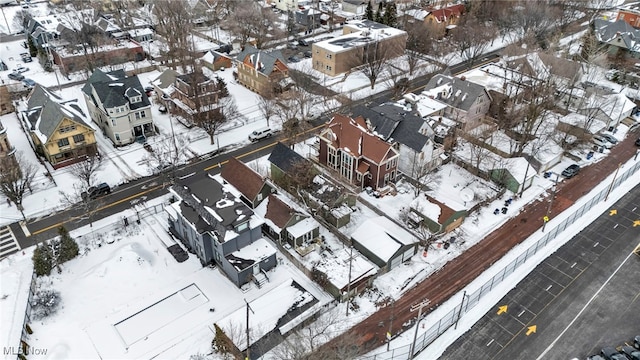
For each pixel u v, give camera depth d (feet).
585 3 455.22
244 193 206.49
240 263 172.14
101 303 168.04
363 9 483.10
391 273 182.70
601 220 212.02
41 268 175.63
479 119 277.44
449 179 233.14
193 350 152.76
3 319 158.92
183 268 183.42
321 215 207.41
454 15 424.05
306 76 312.71
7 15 478.18
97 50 356.79
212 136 261.24
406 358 150.61
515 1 429.79
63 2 493.77
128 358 149.38
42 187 224.33
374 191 223.30
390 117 239.71
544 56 310.45
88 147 245.86
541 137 261.03
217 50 385.50
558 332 161.58
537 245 195.72
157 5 385.09
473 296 173.37
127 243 193.57
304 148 257.96
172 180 230.68
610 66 353.10
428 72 351.05
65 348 151.43
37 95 263.49
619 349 155.94
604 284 179.93
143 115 262.88
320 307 165.17
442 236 199.72
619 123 284.00
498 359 152.66
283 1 492.54
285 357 145.07
